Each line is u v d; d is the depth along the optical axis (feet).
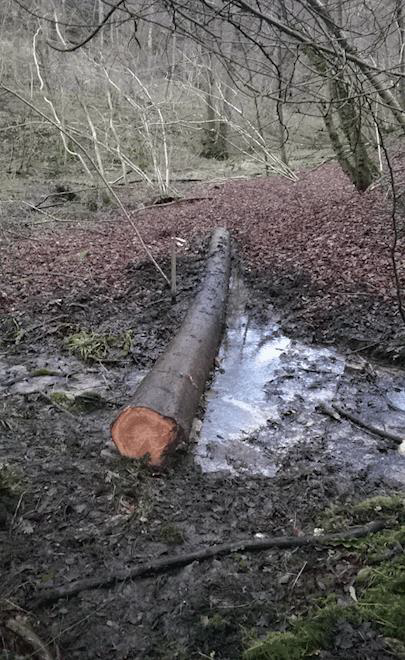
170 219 38.78
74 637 8.65
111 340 20.72
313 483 12.55
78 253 31.55
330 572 9.68
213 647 8.42
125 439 12.96
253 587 9.46
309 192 41.19
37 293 25.58
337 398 16.80
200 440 14.62
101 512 11.43
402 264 23.88
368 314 21.29
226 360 19.65
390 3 11.95
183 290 25.25
